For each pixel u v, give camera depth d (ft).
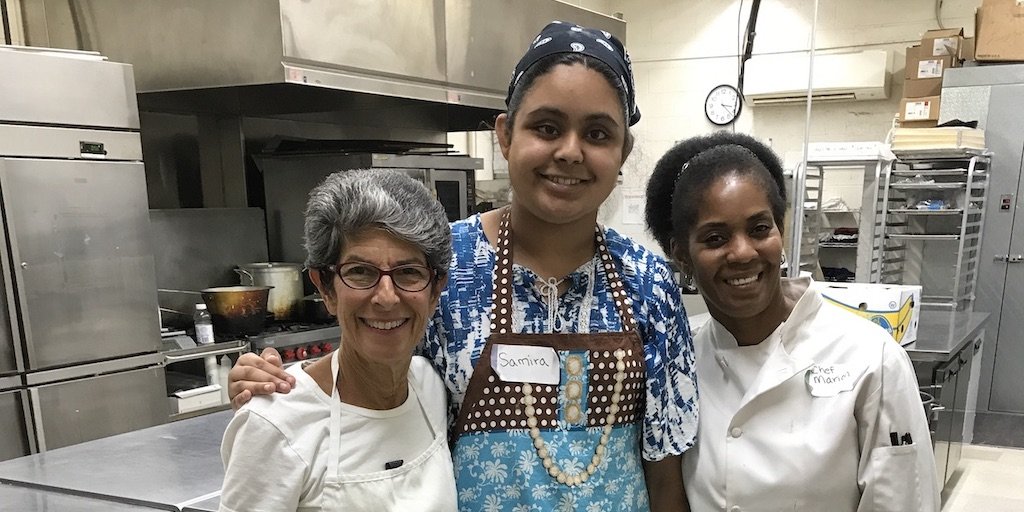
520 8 12.41
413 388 3.52
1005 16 13.89
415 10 10.32
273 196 11.81
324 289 3.19
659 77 19.79
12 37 9.77
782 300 4.27
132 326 8.91
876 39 17.40
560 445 3.54
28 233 7.90
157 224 10.51
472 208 12.37
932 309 12.82
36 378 8.06
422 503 3.28
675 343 3.99
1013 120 13.94
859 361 3.97
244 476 3.06
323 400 3.25
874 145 11.26
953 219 13.93
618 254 3.89
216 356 9.62
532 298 3.65
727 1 18.76
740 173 3.87
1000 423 14.06
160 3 9.08
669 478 4.22
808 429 3.97
